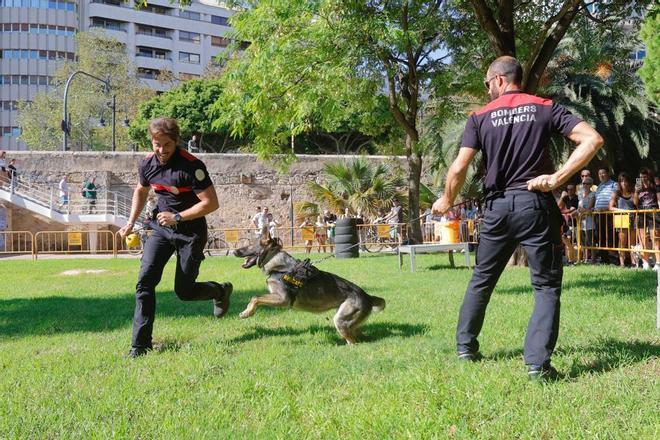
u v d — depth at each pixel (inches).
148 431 110.7
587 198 469.4
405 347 175.2
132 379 148.9
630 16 458.6
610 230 454.0
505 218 137.9
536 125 135.2
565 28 398.9
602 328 189.5
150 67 3065.9
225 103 538.6
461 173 142.2
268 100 502.6
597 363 143.3
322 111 522.9
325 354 172.6
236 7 553.0
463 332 151.9
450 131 888.3
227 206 1063.6
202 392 135.8
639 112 885.2
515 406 114.8
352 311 189.6
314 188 973.2
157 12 3112.7
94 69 1947.6
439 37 587.8
